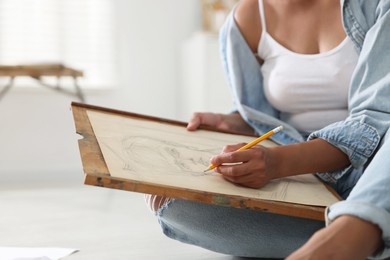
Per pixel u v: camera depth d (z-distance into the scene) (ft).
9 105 13.28
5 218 7.98
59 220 7.77
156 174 3.37
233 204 3.31
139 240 6.36
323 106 4.72
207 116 5.06
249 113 4.98
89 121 4.27
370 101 3.95
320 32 4.67
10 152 13.32
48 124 13.57
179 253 5.65
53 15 13.82
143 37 14.37
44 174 13.52
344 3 4.40
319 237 2.83
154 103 14.51
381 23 4.14
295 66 4.73
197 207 4.20
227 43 5.16
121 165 3.36
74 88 13.79
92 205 9.07
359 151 3.84
